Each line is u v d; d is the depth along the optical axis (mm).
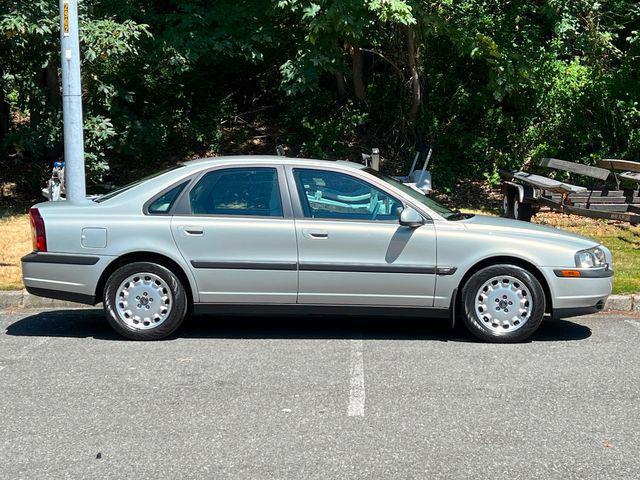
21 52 12953
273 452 4617
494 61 13672
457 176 15852
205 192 7105
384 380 5953
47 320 7898
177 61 13281
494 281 7004
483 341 7074
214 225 6965
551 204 11906
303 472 4344
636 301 8297
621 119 15445
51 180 11164
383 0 11688
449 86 16141
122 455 4586
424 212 7031
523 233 7055
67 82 8945
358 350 6801
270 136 16953
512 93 14867
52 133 13391
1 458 4551
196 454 4594
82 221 7051
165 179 7152
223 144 16688
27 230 11828
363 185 7129
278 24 14719
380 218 7035
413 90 15664
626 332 7461
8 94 15102
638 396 5617
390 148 16125
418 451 4629
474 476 4297
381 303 7004
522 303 6984
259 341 7113
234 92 17344
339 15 12117
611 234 11914
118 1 13109
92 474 4336
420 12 13211
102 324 7734
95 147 13422
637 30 15500
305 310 7039
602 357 6602
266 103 17703
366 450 4645
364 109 16297
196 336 7273
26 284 7152
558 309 7027
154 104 15648
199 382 5898
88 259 7016
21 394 5637
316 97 16312
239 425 5039
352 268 6930
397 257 6953
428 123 15844
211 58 14664
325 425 5039
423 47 15836
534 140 15680
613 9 15203
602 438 4848
